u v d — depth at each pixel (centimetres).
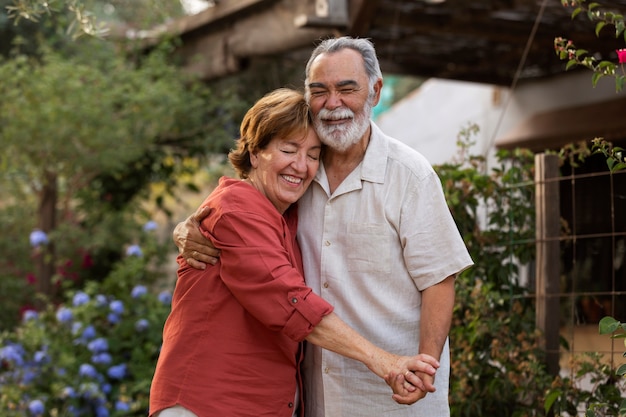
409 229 260
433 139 830
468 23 566
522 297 374
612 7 479
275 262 244
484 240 382
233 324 252
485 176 387
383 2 526
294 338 244
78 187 686
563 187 491
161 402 253
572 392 341
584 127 634
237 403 250
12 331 658
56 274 690
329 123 256
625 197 376
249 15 625
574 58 287
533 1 509
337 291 269
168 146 737
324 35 549
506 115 745
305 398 281
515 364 357
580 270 499
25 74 628
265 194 265
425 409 266
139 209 773
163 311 546
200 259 256
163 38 706
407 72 725
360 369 268
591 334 471
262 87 745
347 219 268
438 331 256
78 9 356
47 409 496
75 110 603
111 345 533
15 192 711
